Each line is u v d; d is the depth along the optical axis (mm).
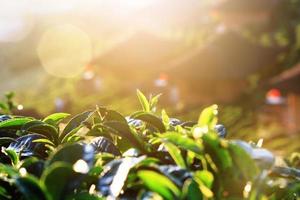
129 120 540
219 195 370
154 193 349
